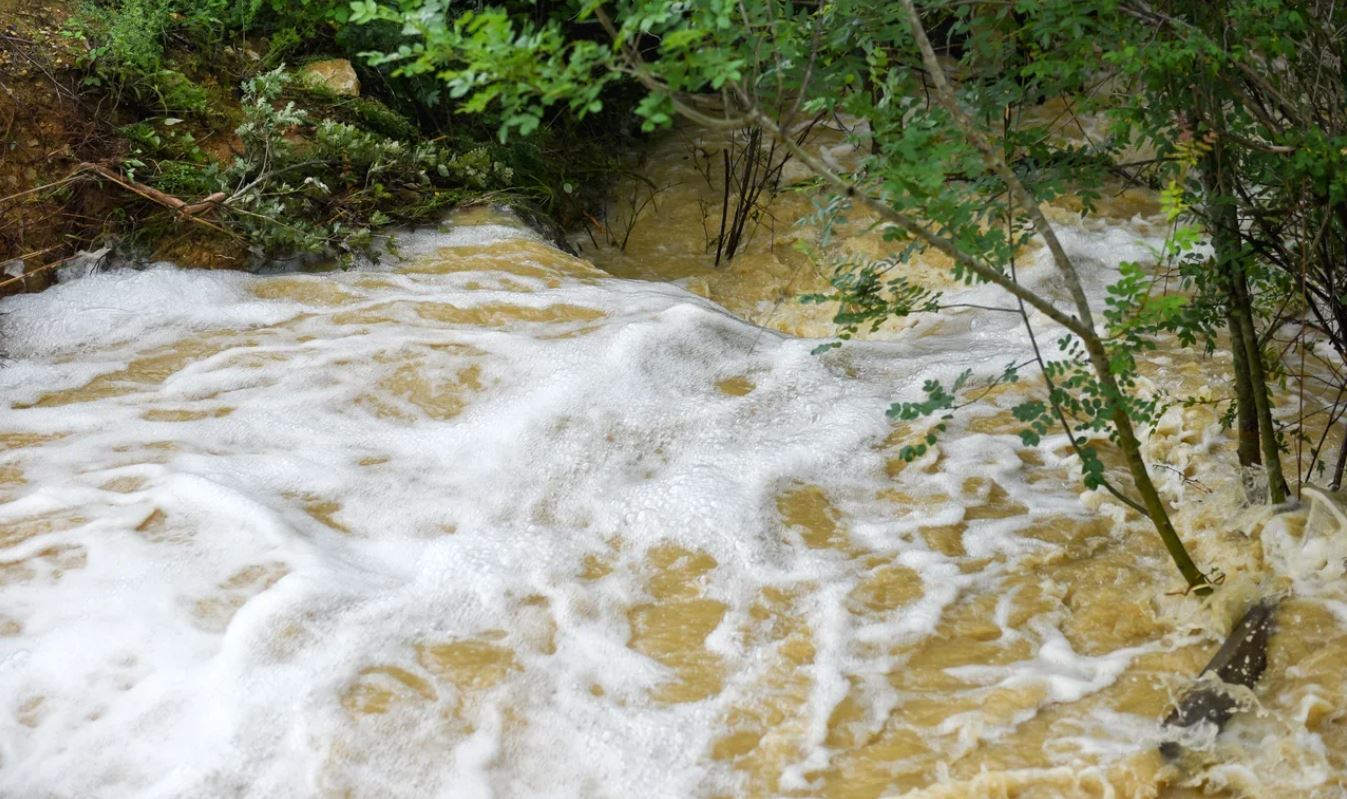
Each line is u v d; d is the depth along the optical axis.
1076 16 3.08
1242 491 3.52
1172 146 3.27
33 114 4.83
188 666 2.99
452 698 2.93
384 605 3.19
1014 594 3.30
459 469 3.80
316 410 4.05
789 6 3.26
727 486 3.69
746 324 4.72
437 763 2.77
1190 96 3.17
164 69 5.28
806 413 4.12
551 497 3.68
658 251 6.23
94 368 4.32
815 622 3.19
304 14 5.93
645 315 4.61
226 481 3.62
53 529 3.44
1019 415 2.96
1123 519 3.59
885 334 5.21
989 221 3.25
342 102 5.75
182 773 2.71
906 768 2.74
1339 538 3.24
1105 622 3.20
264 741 2.79
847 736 2.84
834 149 6.92
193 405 4.08
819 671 3.02
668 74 2.43
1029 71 3.25
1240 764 2.68
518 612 3.22
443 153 5.75
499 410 4.04
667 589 3.34
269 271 5.09
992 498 3.72
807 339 4.66
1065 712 2.88
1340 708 2.80
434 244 5.37
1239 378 3.47
